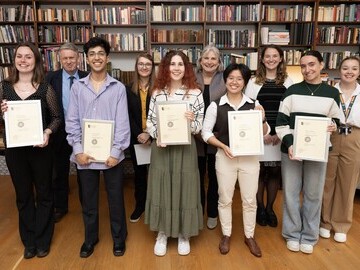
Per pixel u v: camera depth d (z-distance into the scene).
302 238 2.20
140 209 2.69
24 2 4.27
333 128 1.91
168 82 2.03
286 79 2.40
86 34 4.32
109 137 1.96
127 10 4.25
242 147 1.94
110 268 1.99
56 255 2.13
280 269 1.99
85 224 2.12
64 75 2.60
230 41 4.43
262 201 2.62
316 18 4.35
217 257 2.12
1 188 3.48
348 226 2.31
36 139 1.85
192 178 2.01
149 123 2.05
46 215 2.09
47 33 4.29
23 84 1.91
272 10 4.34
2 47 4.29
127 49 4.39
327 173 2.29
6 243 2.29
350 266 2.02
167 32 4.34
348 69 2.17
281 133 2.07
